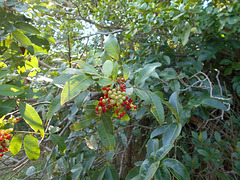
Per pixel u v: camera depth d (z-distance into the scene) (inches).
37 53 56.8
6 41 45.8
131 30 96.4
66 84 27.9
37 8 49.4
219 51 96.7
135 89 42.2
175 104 51.8
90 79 30.5
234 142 78.2
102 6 151.3
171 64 107.6
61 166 81.2
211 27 87.8
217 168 73.4
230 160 79.1
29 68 57.9
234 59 95.7
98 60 76.6
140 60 103.5
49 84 70.5
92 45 170.4
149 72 43.9
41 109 72.9
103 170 68.9
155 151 45.6
